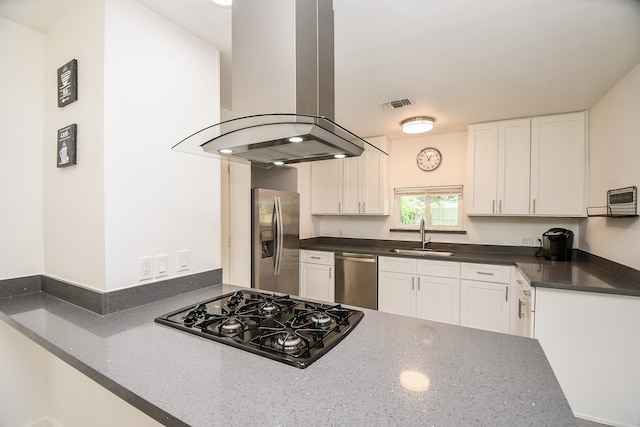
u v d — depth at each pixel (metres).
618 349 1.74
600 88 2.17
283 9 1.04
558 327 1.87
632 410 1.72
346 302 3.46
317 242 4.23
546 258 2.75
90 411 1.47
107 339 1.03
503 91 2.26
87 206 1.34
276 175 3.55
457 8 1.37
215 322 1.17
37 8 1.39
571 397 1.85
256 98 1.10
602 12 1.38
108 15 1.28
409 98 2.40
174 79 1.55
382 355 0.92
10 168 1.49
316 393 0.72
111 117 1.29
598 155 2.38
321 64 1.15
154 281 1.47
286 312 1.33
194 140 1.14
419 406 0.67
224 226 2.49
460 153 3.44
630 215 1.83
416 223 3.72
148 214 1.44
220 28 1.59
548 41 1.62
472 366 0.85
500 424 0.61
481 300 2.78
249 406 0.67
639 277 1.79
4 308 1.34
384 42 1.64
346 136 1.08
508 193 2.86
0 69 1.46
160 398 0.70
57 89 1.50
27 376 1.62
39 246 1.59
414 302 3.10
